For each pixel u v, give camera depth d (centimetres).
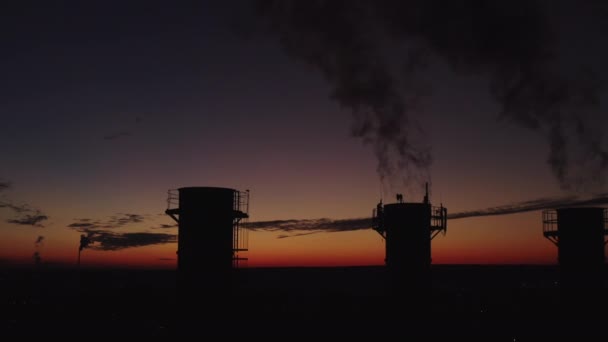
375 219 3956
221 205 3269
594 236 3847
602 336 3225
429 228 3797
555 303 3803
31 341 3306
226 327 3195
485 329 3403
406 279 3703
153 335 3297
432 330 3450
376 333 3325
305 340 3194
